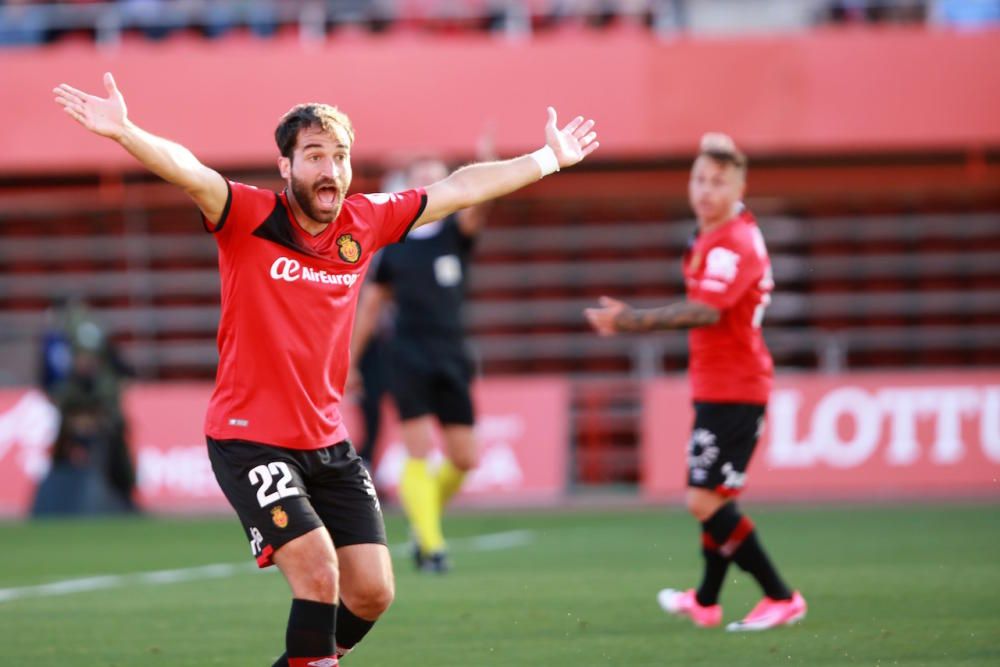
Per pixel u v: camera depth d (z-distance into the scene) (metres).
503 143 63.44
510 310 66.50
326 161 17.08
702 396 24.64
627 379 61.94
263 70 63.88
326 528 17.94
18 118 63.69
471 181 19.48
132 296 66.50
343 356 18.02
